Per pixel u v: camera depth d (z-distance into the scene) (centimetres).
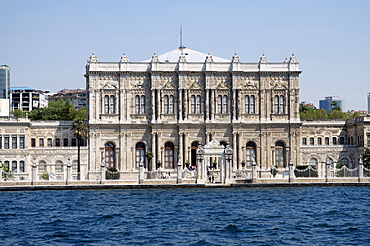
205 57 15800
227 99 14962
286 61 15088
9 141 14738
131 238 6538
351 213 8156
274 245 6234
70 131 15738
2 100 18600
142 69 14850
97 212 8338
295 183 12100
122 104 14738
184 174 12331
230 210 8512
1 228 7088
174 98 14862
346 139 16250
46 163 14812
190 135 14838
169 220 7656
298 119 15038
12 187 11488
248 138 14938
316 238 6538
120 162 14688
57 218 7806
